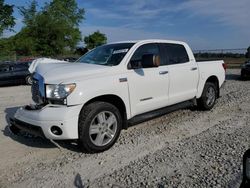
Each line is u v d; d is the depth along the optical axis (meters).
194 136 5.71
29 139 5.75
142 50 5.90
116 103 5.39
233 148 4.96
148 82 5.74
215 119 6.94
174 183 3.82
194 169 4.21
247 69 14.92
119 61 5.50
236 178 3.89
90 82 4.84
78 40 49.41
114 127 5.13
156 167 4.33
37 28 46.47
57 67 5.29
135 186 3.79
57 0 50.19
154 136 5.76
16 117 5.19
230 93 10.68
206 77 7.45
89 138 4.77
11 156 4.93
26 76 16.80
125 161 4.59
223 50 29.66
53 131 4.66
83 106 4.80
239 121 6.71
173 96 6.42
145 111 5.82
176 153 4.84
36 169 4.42
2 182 4.04
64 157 4.84
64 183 3.96
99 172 4.25
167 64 6.38
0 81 16.03
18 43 45.41
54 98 4.73
